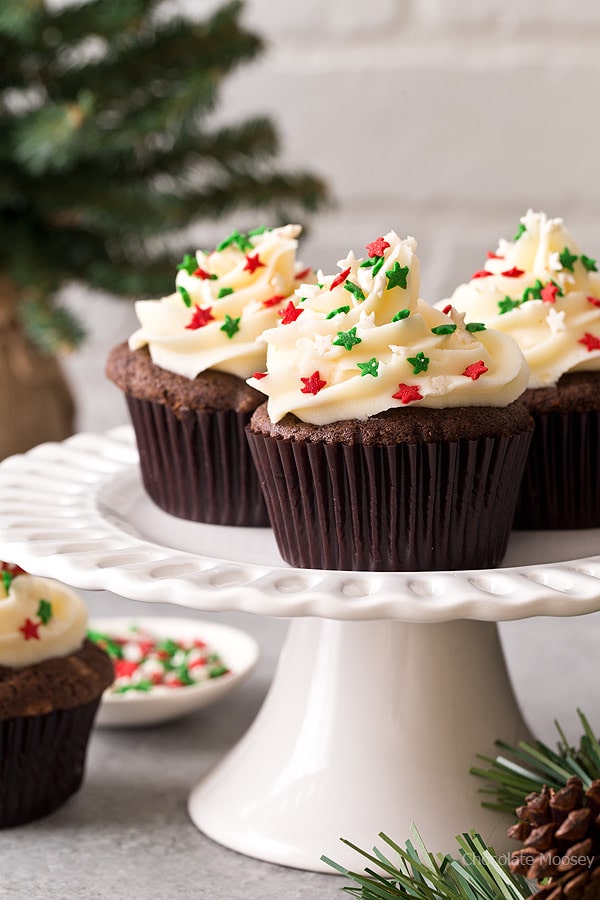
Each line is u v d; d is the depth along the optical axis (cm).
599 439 66
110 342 108
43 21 81
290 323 63
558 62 98
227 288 67
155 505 69
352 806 62
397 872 57
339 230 103
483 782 63
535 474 66
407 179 102
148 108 83
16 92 85
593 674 74
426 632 64
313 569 62
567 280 67
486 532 62
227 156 86
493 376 62
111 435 74
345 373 61
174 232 85
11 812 64
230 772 65
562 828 55
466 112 100
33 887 61
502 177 100
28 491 67
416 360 61
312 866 62
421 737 63
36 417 87
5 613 64
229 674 72
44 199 82
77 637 65
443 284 103
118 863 62
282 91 101
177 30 84
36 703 63
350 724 63
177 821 65
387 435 60
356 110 101
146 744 69
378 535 62
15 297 85
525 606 56
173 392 66
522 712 68
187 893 61
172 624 77
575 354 66
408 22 99
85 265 85
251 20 100
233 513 67
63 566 58
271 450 62
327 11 99
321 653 64
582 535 66
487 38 99
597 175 100
